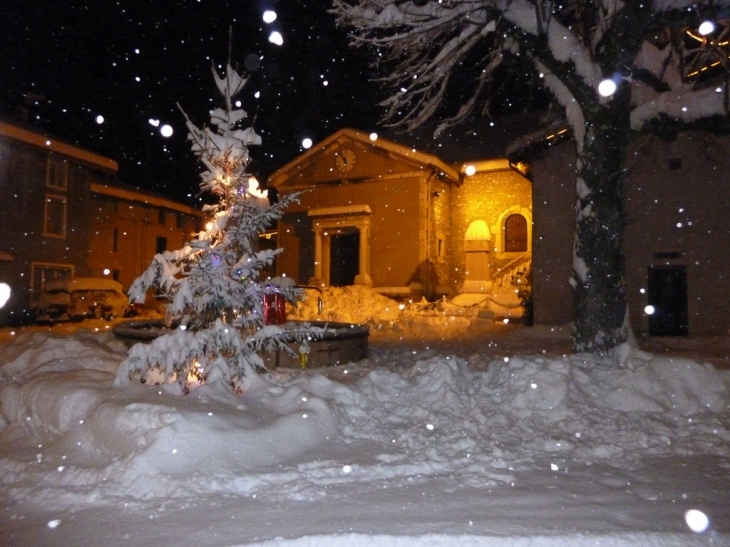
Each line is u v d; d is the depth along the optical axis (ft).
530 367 29.30
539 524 15.58
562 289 68.90
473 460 21.50
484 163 103.45
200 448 20.17
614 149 34.65
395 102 40.06
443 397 28.19
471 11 35.32
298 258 109.19
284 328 30.91
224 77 31.55
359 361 41.55
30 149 92.53
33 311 92.48
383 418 26.40
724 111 34.17
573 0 39.60
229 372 26.00
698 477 20.07
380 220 101.60
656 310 63.57
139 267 120.57
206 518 16.37
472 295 95.50
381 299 88.22
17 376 29.94
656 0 32.24
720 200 61.36
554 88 37.88
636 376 29.27
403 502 17.34
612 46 33.37
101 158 104.63
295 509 16.87
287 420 22.97
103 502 17.89
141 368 25.07
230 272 28.40
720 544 14.61
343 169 105.29
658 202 63.52
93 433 21.90
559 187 69.67
